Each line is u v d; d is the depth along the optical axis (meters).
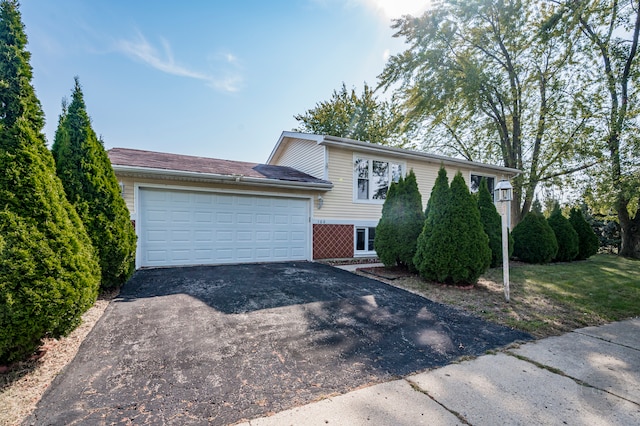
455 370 2.81
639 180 10.80
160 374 2.61
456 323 4.12
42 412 2.07
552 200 15.80
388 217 7.63
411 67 15.74
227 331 3.57
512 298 5.36
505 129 16.45
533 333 3.82
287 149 12.20
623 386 2.54
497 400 2.31
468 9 14.44
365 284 6.10
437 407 2.21
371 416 2.10
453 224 5.96
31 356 2.80
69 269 2.78
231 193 8.10
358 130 23.89
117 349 3.04
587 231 11.48
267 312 4.25
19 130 2.76
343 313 4.35
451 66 15.38
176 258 7.46
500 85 15.46
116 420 2.01
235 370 2.71
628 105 11.78
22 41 2.97
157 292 5.03
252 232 8.44
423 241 6.33
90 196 4.55
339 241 9.81
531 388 2.49
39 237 2.62
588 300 5.36
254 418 2.07
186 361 2.84
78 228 3.36
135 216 6.97
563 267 9.04
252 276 6.37
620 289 6.21
